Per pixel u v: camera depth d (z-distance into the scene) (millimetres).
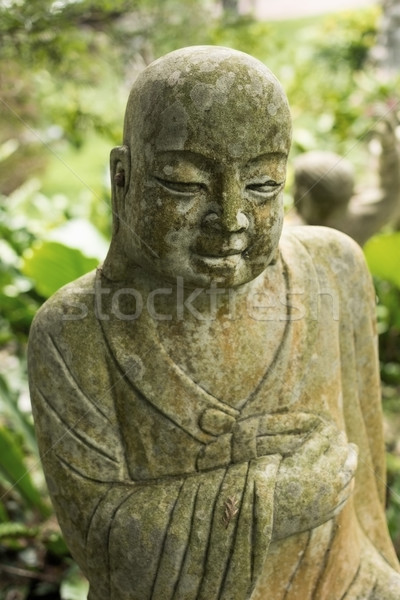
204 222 1349
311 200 3574
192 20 5055
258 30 5996
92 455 1507
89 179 7172
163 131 1318
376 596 1658
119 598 1538
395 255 3742
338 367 1653
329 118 6047
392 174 3742
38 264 3396
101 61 5523
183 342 1468
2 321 4383
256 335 1499
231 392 1484
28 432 3180
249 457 1488
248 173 1347
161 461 1487
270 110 1332
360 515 1801
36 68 4027
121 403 1488
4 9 3623
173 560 1443
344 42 6762
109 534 1492
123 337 1475
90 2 4008
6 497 3420
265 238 1399
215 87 1298
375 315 1778
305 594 1593
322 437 1540
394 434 3990
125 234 1456
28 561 3051
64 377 1499
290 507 1453
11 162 7305
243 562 1430
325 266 1644
